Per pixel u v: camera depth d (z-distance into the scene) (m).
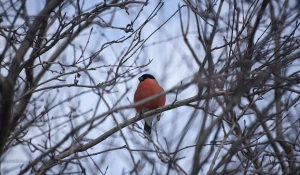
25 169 8.23
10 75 8.36
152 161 9.00
